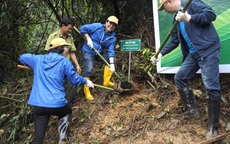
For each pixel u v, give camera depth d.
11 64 6.35
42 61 3.43
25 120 4.40
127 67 4.82
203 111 3.53
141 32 5.37
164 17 4.32
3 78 5.81
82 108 4.27
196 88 3.95
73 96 4.16
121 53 5.21
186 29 3.10
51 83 3.29
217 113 3.08
